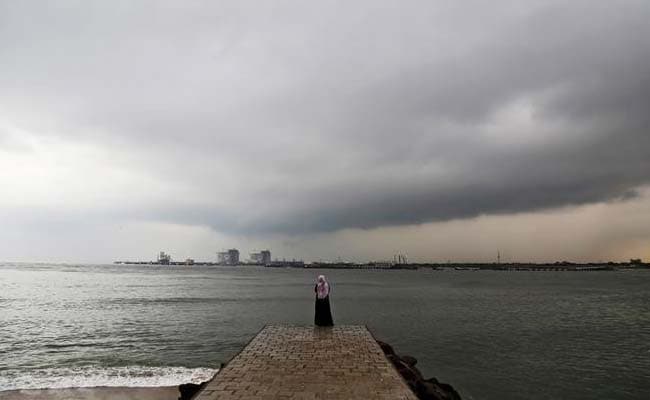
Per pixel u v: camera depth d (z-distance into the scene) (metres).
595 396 21.80
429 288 104.94
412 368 18.05
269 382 10.70
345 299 71.62
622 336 37.22
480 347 32.44
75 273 188.88
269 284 118.44
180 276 173.88
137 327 39.44
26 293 76.50
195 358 27.22
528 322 44.88
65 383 21.20
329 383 10.65
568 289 103.25
